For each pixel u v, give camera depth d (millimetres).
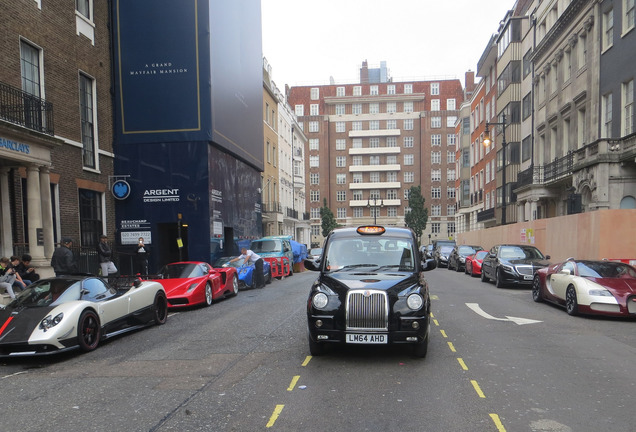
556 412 4238
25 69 13695
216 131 19766
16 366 6422
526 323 8742
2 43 12492
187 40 19234
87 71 17125
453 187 84312
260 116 28234
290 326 8617
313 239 86000
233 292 13953
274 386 5066
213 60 19609
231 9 22219
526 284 15914
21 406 4668
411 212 76500
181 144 19266
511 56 33344
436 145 85000
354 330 5789
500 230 30578
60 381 5531
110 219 18781
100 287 8016
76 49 16344
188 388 5070
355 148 86500
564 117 25062
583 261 10672
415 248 6980
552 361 5992
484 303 11461
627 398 4602
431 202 84688
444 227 84062
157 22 19203
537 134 29391
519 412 4238
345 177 87062
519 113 33219
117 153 19328
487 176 41844
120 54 19250
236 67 22922
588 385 5012
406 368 5691
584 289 9359
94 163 17672
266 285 17625
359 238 7168
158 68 19250
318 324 5891
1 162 11883
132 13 19219
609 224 15992
